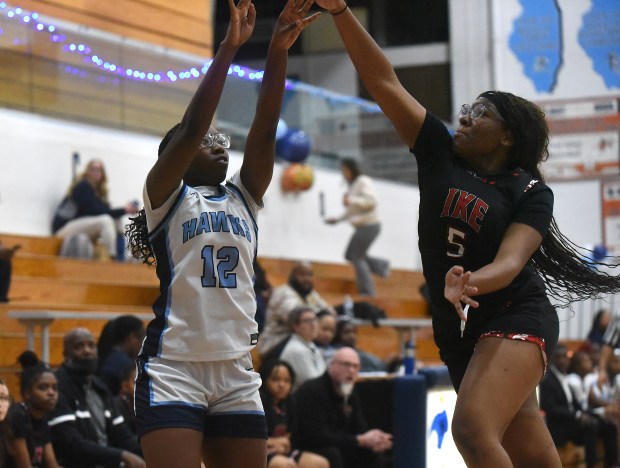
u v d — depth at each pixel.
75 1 16.77
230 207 4.72
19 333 11.47
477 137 4.88
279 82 4.89
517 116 4.88
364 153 21.42
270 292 13.70
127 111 16.88
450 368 4.95
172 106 17.50
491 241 4.75
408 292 20.45
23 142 15.26
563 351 14.19
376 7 28.42
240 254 4.64
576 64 25.31
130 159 16.77
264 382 8.78
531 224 4.70
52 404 7.63
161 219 4.61
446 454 7.59
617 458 14.05
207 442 4.61
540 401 12.59
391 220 21.94
